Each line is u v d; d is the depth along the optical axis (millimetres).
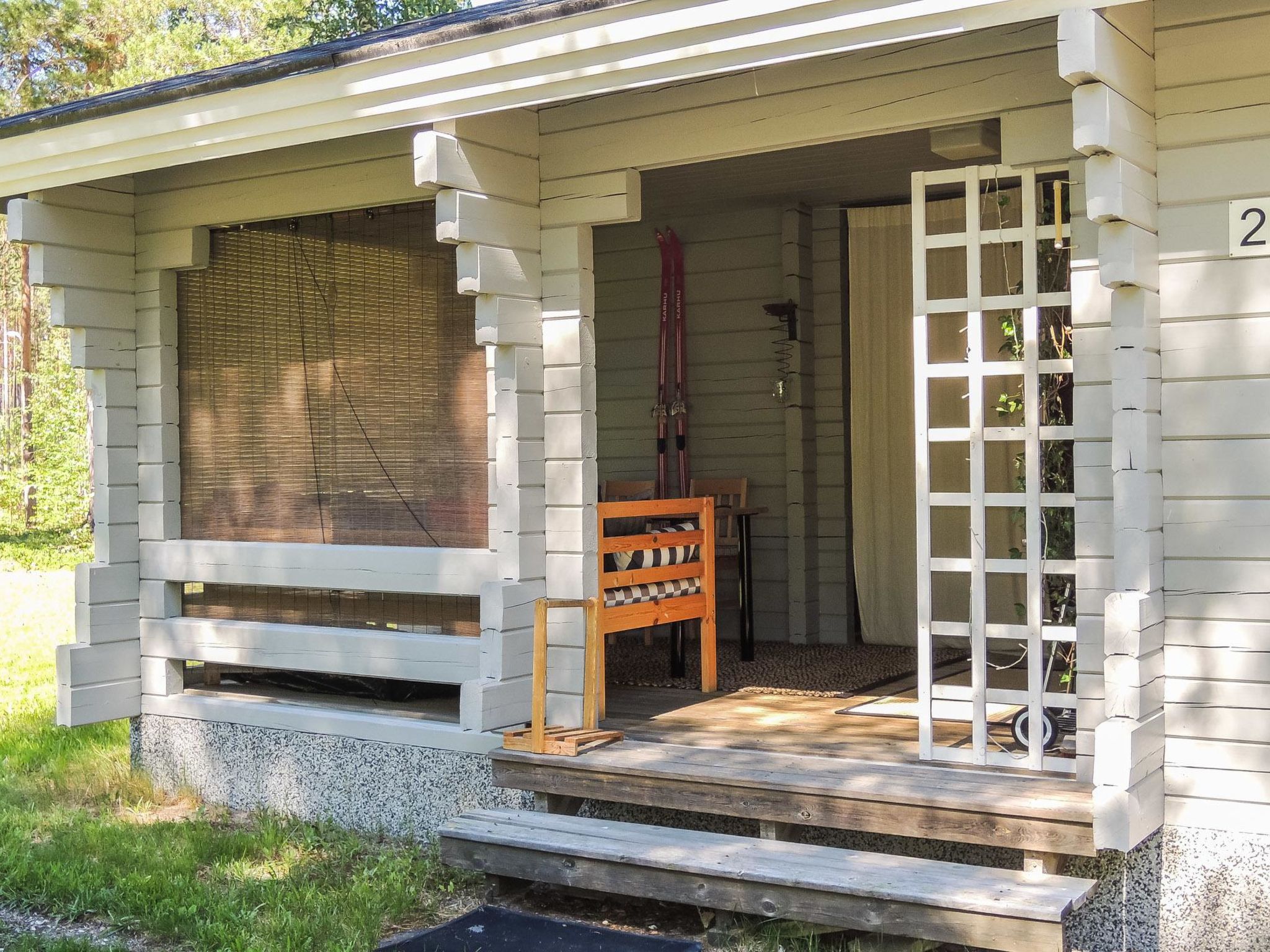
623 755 4840
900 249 7980
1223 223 3846
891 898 3807
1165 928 3961
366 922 4500
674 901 4387
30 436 22344
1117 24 3605
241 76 5016
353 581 5785
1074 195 4207
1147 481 3793
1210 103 3854
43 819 5965
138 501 6547
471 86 4664
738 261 8367
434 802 5445
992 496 4391
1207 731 3895
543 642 4988
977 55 4383
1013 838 3943
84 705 6270
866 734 5113
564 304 5324
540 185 5371
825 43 3928
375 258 5812
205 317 6398
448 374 5613
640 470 8805
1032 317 4305
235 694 6488
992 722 5281
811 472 8203
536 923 3670
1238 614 3854
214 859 5344
